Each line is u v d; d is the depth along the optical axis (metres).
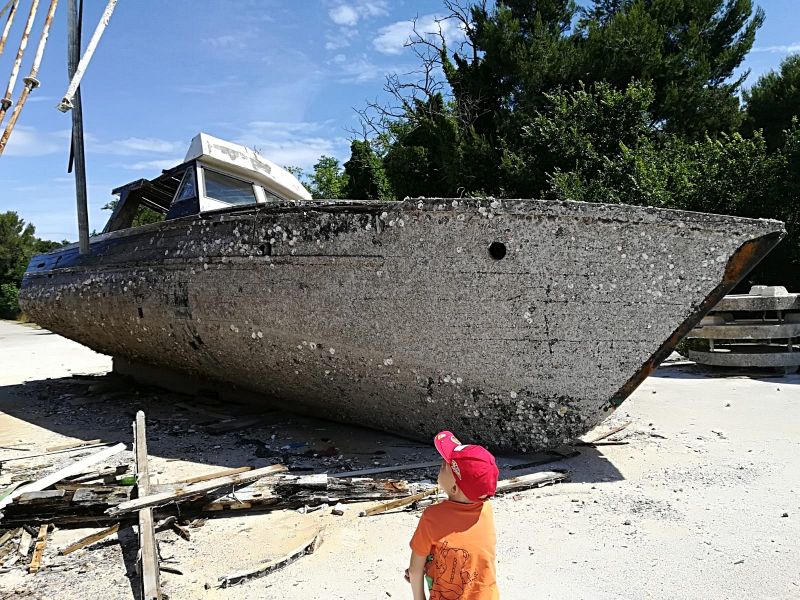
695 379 8.67
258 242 5.10
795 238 13.02
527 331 4.42
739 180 13.42
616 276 4.33
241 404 6.83
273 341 5.24
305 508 3.96
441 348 4.58
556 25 19.91
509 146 17.78
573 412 4.58
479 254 4.39
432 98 21.19
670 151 15.48
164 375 8.02
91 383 8.98
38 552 3.36
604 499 3.99
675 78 17.78
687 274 4.33
